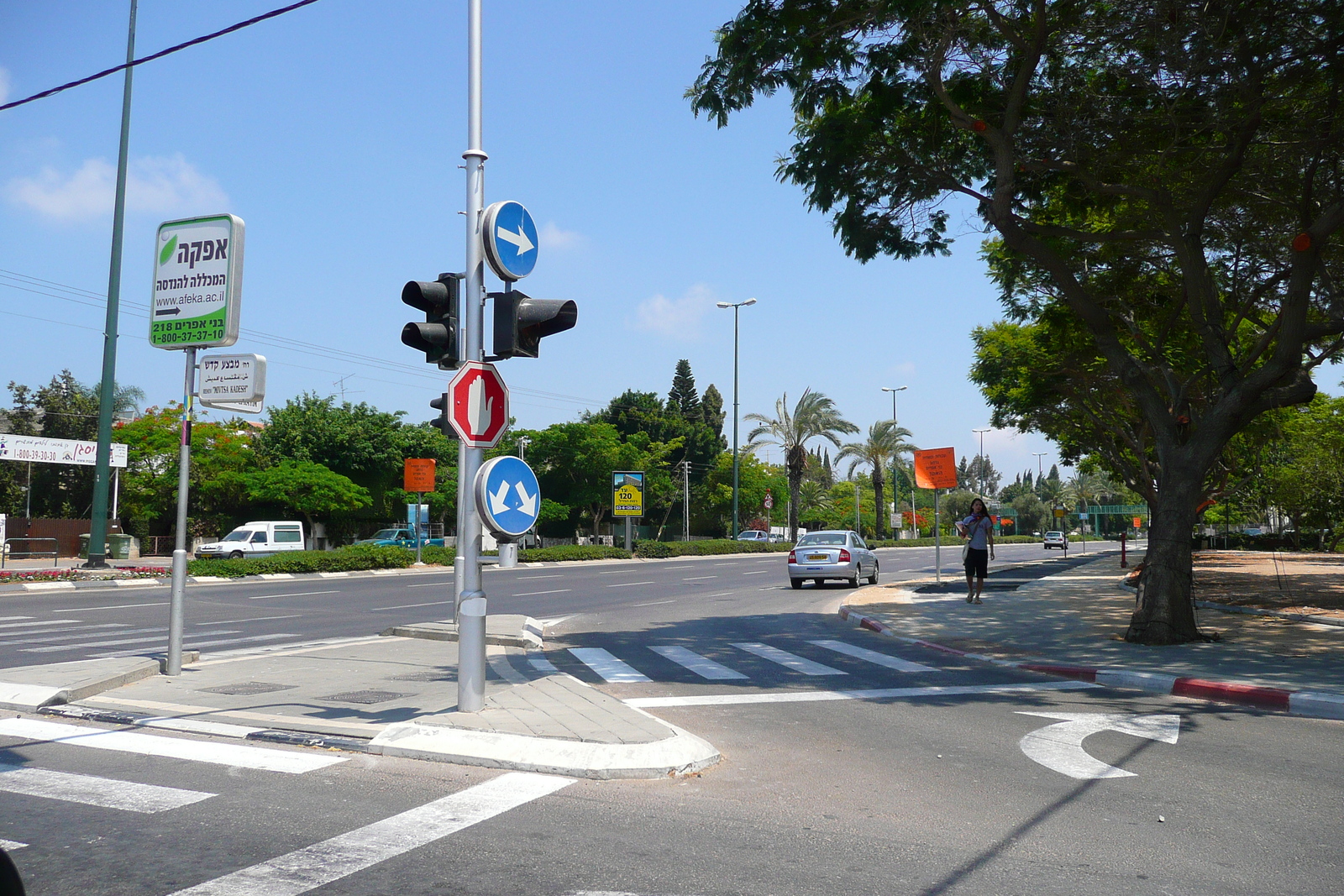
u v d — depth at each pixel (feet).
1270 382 40.78
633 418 267.18
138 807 17.19
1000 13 42.27
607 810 17.25
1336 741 23.57
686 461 242.58
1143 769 20.49
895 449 233.14
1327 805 17.69
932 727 25.13
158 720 24.63
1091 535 393.09
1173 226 44.47
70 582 84.89
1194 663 35.17
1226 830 16.17
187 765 20.38
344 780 19.19
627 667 37.35
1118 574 102.47
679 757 20.36
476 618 25.08
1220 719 26.48
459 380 24.41
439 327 24.99
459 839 15.48
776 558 167.12
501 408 25.35
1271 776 19.92
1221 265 56.18
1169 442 43.52
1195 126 42.93
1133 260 56.08
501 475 24.53
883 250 49.90
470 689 24.86
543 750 20.72
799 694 30.55
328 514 167.84
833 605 68.33
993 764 20.93
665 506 245.86
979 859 14.64
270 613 61.52
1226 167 42.50
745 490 258.57
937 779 19.58
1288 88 42.01
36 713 26.11
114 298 98.27
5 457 124.16
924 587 80.94
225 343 31.55
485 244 24.48
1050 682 33.47
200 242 31.83
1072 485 375.25
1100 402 82.99
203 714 25.36
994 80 45.03
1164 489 43.11
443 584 90.99
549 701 26.71
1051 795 18.35
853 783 19.25
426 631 46.55
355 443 169.78
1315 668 33.60
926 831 16.07
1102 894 13.17
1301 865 14.40
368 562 113.50
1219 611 55.83
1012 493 452.76
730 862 14.40
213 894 13.00
